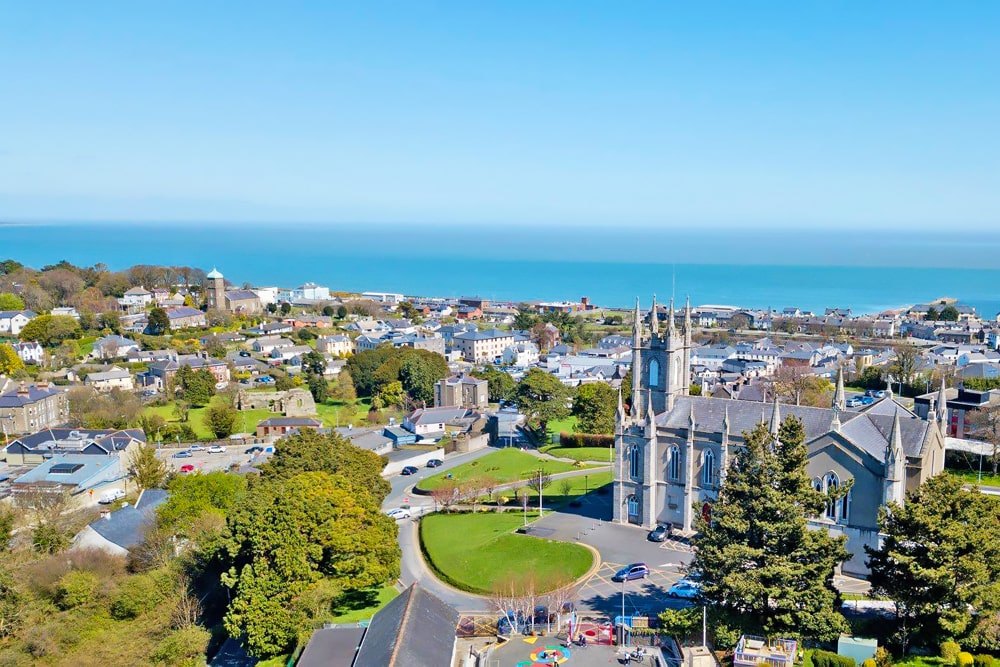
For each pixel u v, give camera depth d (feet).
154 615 402.72
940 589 315.58
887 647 326.44
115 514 501.56
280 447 518.37
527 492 594.65
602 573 434.71
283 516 385.70
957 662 308.19
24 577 408.05
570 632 357.20
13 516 502.79
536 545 481.05
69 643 378.12
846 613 359.87
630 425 505.25
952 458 613.93
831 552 340.18
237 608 365.81
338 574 401.08
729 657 332.39
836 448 414.62
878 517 347.77
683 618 349.20
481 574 449.48
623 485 512.63
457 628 368.89
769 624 337.31
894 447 394.93
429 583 451.94
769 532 337.93
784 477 348.79
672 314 516.73
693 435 481.05
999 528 333.01
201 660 373.81
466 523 549.13
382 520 444.14
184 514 475.31
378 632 327.88
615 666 332.39
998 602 310.86
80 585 406.00
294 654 354.95
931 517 321.11
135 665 360.89
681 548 468.34
